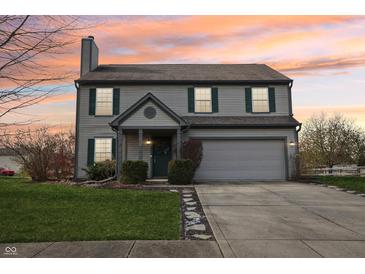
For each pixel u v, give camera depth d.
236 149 15.66
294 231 5.84
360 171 17.64
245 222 6.55
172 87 16.48
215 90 16.64
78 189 11.05
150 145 15.93
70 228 5.85
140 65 19.23
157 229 5.82
